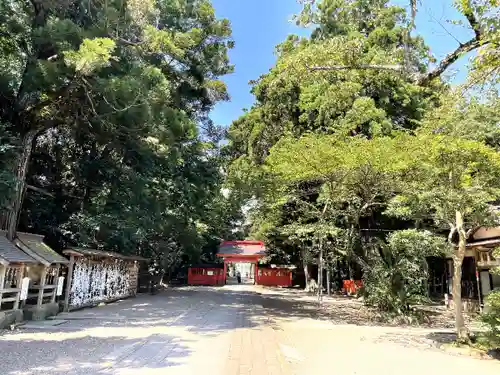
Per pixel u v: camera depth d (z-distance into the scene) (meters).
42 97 11.41
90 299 13.80
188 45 14.65
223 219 34.50
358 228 17.47
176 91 16.78
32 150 13.54
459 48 7.60
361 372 6.46
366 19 15.57
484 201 8.71
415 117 17.95
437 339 9.62
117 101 10.66
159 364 6.29
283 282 30.55
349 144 12.91
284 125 20.89
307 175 13.84
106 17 10.92
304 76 11.08
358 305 16.92
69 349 7.16
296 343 8.67
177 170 17.91
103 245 17.47
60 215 15.34
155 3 14.16
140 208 16.53
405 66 8.95
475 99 8.63
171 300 17.28
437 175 9.10
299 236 19.84
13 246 10.00
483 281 14.34
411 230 11.76
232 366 6.37
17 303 9.67
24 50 11.52
